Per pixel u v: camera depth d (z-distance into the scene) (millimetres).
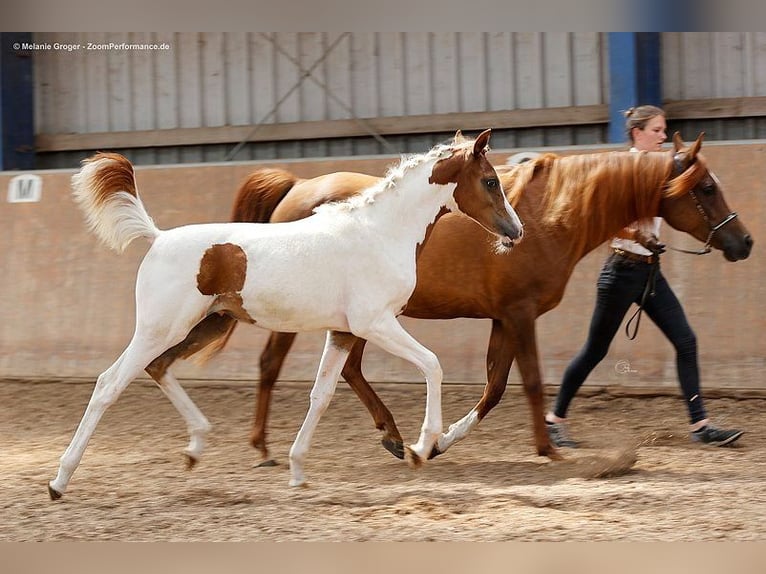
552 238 7199
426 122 12555
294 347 10133
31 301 10867
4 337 10898
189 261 6035
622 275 7539
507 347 7402
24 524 5570
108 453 7953
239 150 13352
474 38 12414
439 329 9914
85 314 10703
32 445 8367
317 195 7496
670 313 7719
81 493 6379
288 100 13148
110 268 10703
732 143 9383
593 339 7758
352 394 9922
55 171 11039
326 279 6137
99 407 6051
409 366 9898
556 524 5426
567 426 8727
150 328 6008
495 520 5539
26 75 13672
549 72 12148
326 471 7211
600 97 11984
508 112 12242
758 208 9273
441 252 7309
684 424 8641
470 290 7328
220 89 13359
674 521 5473
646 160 7250
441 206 6488
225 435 8648
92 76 13773
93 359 10609
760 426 8523
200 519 5645
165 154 13672
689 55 11680
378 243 6246
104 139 13703
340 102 12961
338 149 13039
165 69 13523
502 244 6617
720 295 9320
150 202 10680
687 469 7008
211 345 6824
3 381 10766
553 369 9562
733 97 11570
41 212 10984
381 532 5316
